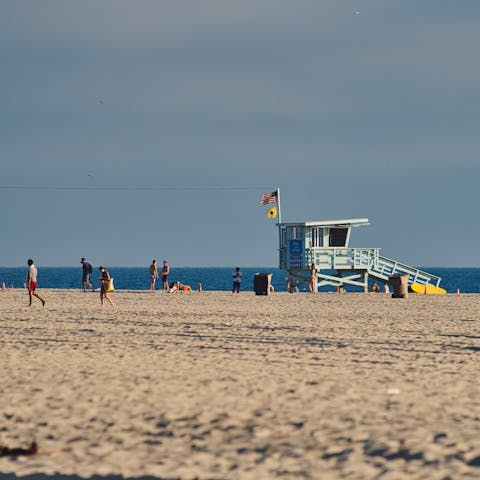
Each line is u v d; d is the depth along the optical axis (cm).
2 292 19588
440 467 2947
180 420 3738
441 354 6244
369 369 5353
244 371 5216
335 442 3325
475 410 3950
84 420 3750
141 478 2881
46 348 6550
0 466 3044
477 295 19200
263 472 2917
